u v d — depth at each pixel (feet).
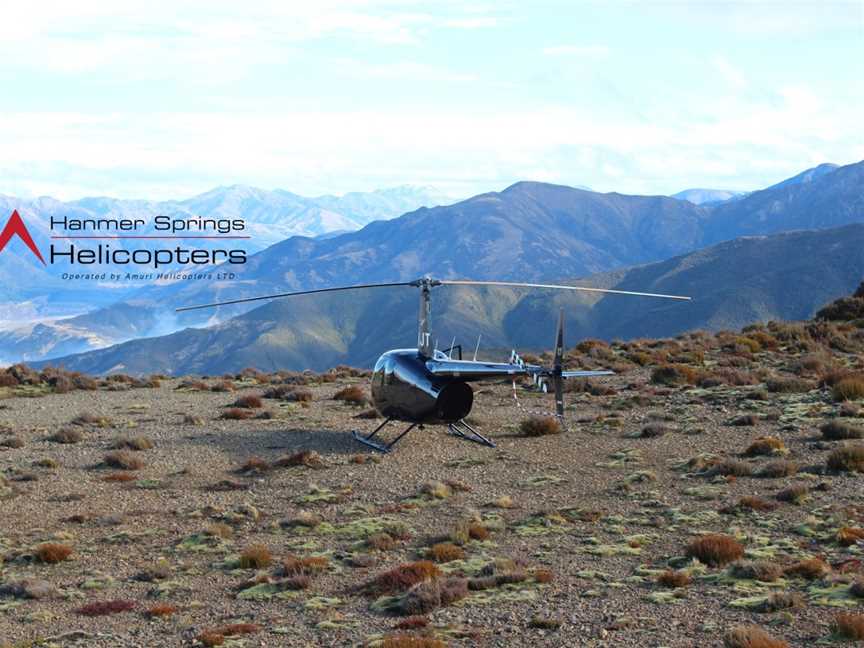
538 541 54.54
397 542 55.16
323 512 63.36
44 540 57.98
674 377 115.85
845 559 47.50
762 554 48.78
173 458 82.94
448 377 80.23
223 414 104.99
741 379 112.06
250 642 39.86
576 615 41.16
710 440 81.61
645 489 66.18
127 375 156.25
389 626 41.16
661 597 42.80
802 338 148.87
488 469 75.10
